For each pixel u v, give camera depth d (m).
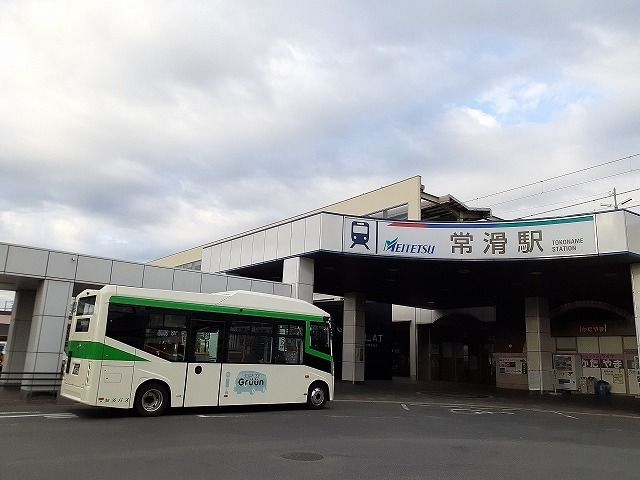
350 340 31.72
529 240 20.67
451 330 39.16
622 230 19.00
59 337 17.19
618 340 29.33
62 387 13.67
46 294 17.09
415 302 36.16
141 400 12.94
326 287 30.81
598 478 7.81
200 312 14.20
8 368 20.50
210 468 7.49
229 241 27.45
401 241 21.94
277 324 15.67
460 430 12.80
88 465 7.36
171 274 19.88
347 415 14.96
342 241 21.58
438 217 38.59
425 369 39.97
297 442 9.96
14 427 10.49
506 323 34.03
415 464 8.36
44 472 6.89
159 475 6.97
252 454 8.61
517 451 9.96
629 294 29.12
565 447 10.72
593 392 29.50
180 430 10.88
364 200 37.03
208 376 14.02
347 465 8.07
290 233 23.03
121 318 12.96
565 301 31.73
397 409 17.56
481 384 35.47
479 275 24.94
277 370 15.39
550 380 30.28
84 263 18.00
